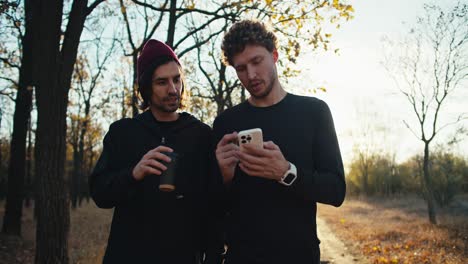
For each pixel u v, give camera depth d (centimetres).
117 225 242
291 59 788
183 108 303
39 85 581
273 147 195
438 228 1211
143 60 255
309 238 207
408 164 3994
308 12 740
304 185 195
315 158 221
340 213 2180
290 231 204
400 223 1474
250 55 217
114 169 254
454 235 1045
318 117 223
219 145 224
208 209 255
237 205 220
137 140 254
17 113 1145
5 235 1055
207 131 272
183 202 246
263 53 218
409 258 819
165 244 235
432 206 1394
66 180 587
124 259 233
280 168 192
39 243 558
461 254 813
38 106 579
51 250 555
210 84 1429
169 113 263
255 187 214
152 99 258
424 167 1453
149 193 240
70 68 596
